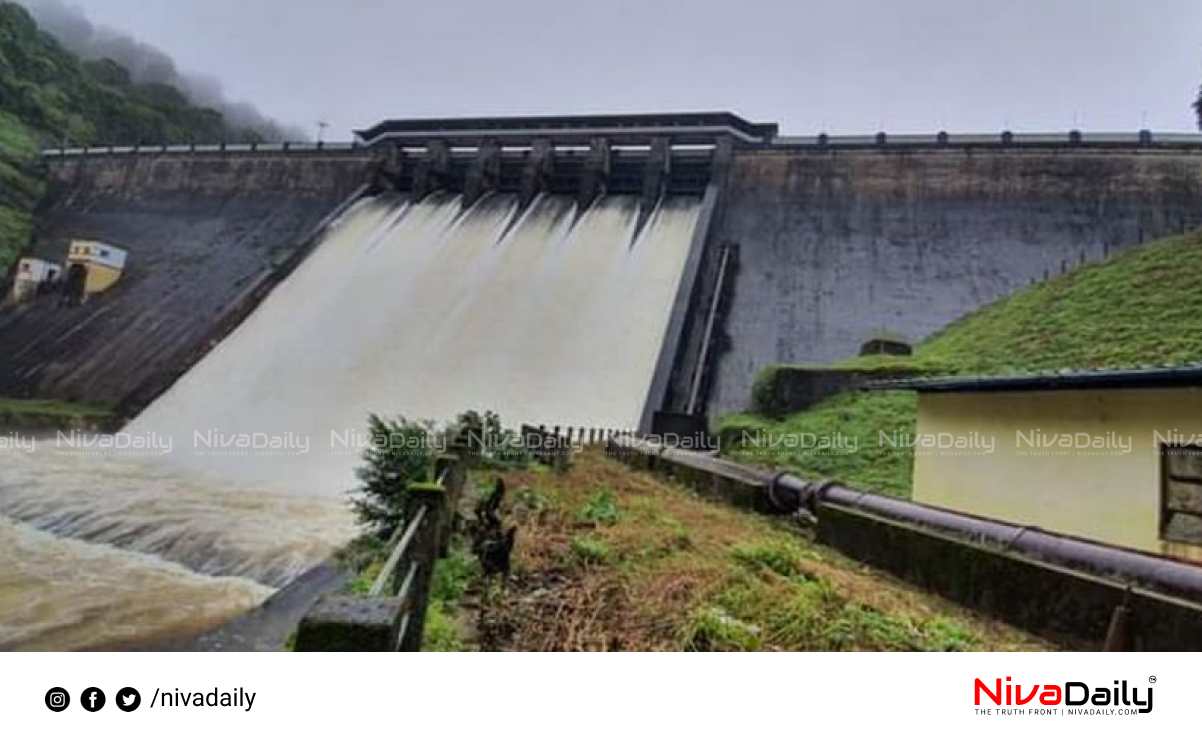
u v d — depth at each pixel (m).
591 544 8.27
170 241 60.97
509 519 10.08
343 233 55.31
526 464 16.80
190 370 44.56
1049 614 6.54
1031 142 45.44
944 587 7.82
